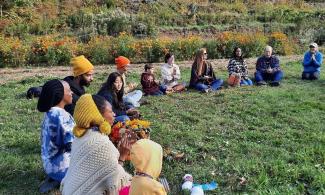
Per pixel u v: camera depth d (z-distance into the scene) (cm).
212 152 714
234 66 1195
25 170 654
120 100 798
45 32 2334
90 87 1221
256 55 1991
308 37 2566
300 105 966
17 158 688
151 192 369
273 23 2783
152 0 2888
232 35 2066
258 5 3131
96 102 464
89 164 436
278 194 568
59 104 584
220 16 2811
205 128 833
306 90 1128
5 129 838
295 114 906
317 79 1269
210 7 2964
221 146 737
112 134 650
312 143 741
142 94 1067
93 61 1794
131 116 859
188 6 2941
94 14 2533
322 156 685
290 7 3209
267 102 1002
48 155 582
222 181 614
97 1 2770
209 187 594
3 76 1449
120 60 983
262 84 1201
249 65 1592
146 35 2416
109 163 438
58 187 594
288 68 1481
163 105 999
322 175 607
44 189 590
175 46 1877
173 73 1148
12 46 1716
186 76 1388
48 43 1780
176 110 955
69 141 574
